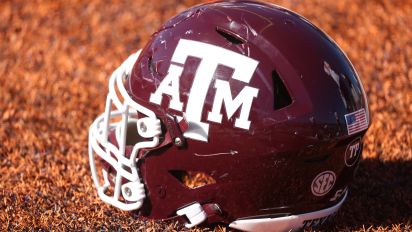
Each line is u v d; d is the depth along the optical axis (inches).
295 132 342.3
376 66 662.5
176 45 357.7
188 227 374.6
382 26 741.9
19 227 399.5
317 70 349.4
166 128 356.8
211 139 349.4
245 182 354.0
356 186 458.0
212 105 345.7
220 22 356.8
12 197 438.3
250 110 342.3
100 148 397.4
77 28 750.5
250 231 370.6
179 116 352.2
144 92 362.3
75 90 629.0
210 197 363.6
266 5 374.6
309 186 359.3
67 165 491.2
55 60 688.4
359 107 362.0
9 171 478.9
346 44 703.1
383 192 451.2
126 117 374.0
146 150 367.9
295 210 364.8
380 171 480.7
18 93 621.0
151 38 375.9
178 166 362.3
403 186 460.4
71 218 410.3
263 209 362.0
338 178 369.1
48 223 403.5
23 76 653.9
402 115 573.0
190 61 351.3
